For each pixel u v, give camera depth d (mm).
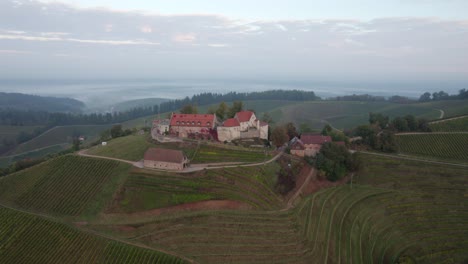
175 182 105312
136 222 92250
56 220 94375
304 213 98625
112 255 80938
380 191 118562
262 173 111562
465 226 102000
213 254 81500
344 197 112312
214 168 113188
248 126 146625
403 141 156250
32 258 83000
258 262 80312
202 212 94875
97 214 95750
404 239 97188
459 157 142125
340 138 146375
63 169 118000
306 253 83875
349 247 90125
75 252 83250
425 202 113312
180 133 145625
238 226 90500
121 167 115312
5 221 95375
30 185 111812
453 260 89188
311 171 120312
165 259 79000
